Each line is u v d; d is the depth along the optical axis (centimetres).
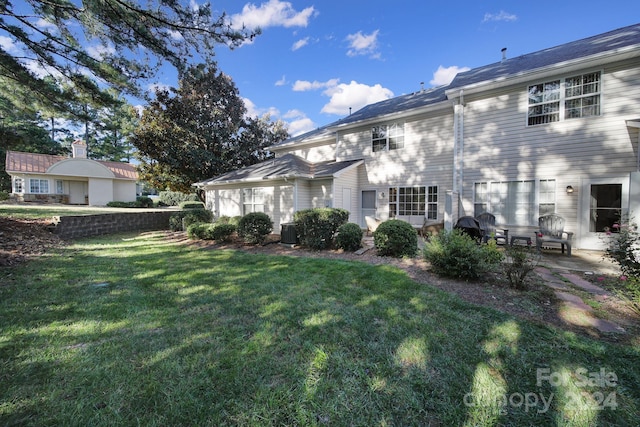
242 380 215
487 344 263
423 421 179
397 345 264
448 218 924
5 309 346
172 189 1723
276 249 779
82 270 532
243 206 1269
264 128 2103
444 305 353
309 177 1067
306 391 204
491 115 873
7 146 840
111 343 270
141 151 1512
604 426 174
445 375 221
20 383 210
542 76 770
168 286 444
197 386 208
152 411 186
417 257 608
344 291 413
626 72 677
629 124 636
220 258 655
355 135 1244
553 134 772
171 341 273
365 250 707
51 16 629
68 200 2252
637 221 511
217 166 1689
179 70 733
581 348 253
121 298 390
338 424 177
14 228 813
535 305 352
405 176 1095
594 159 718
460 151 930
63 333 289
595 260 617
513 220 841
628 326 297
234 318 326
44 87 711
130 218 1183
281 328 299
